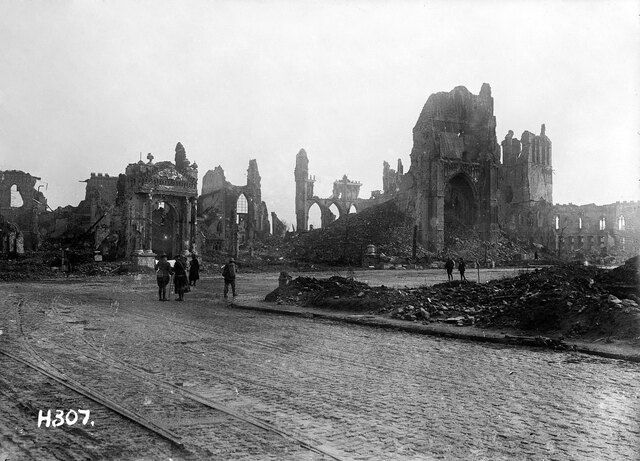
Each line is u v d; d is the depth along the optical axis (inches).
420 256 3575.3
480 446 231.9
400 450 226.7
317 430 252.8
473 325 611.2
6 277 1803.6
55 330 576.4
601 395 318.7
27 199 3449.8
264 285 1517.0
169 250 2812.5
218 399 306.5
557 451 225.9
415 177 4180.6
